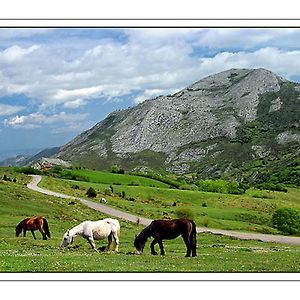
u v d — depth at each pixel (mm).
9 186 90750
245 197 160625
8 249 35469
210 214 118875
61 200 89688
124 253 34219
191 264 28859
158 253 36750
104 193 135500
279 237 84375
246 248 45750
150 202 132000
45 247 37781
